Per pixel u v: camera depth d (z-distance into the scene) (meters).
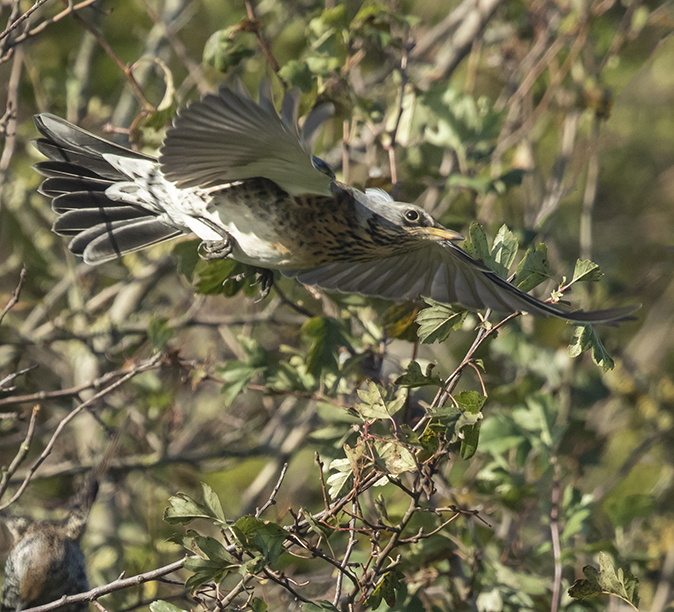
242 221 8.40
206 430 14.20
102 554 12.16
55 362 14.02
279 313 13.97
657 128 19.08
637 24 13.00
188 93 15.44
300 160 7.56
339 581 6.77
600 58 13.88
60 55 15.14
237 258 8.68
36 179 13.57
